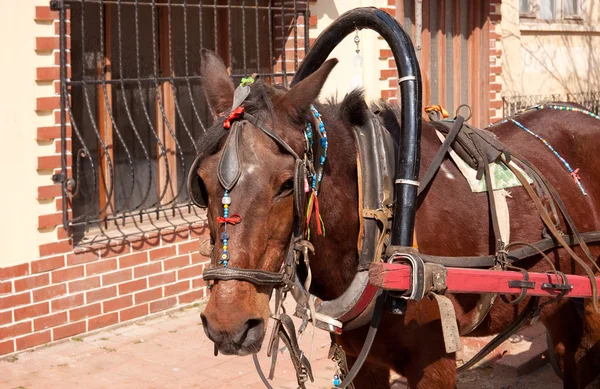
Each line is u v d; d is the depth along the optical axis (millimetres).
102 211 6223
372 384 3467
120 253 6246
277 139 2645
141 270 6402
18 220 5598
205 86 3035
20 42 5527
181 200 7355
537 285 3229
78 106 6539
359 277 3014
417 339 3152
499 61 10211
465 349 5453
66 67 5801
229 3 6980
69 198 5918
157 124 7152
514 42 10477
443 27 9680
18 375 5297
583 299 3818
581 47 11719
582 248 3562
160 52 7117
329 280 3141
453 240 3275
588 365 3900
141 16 6934
